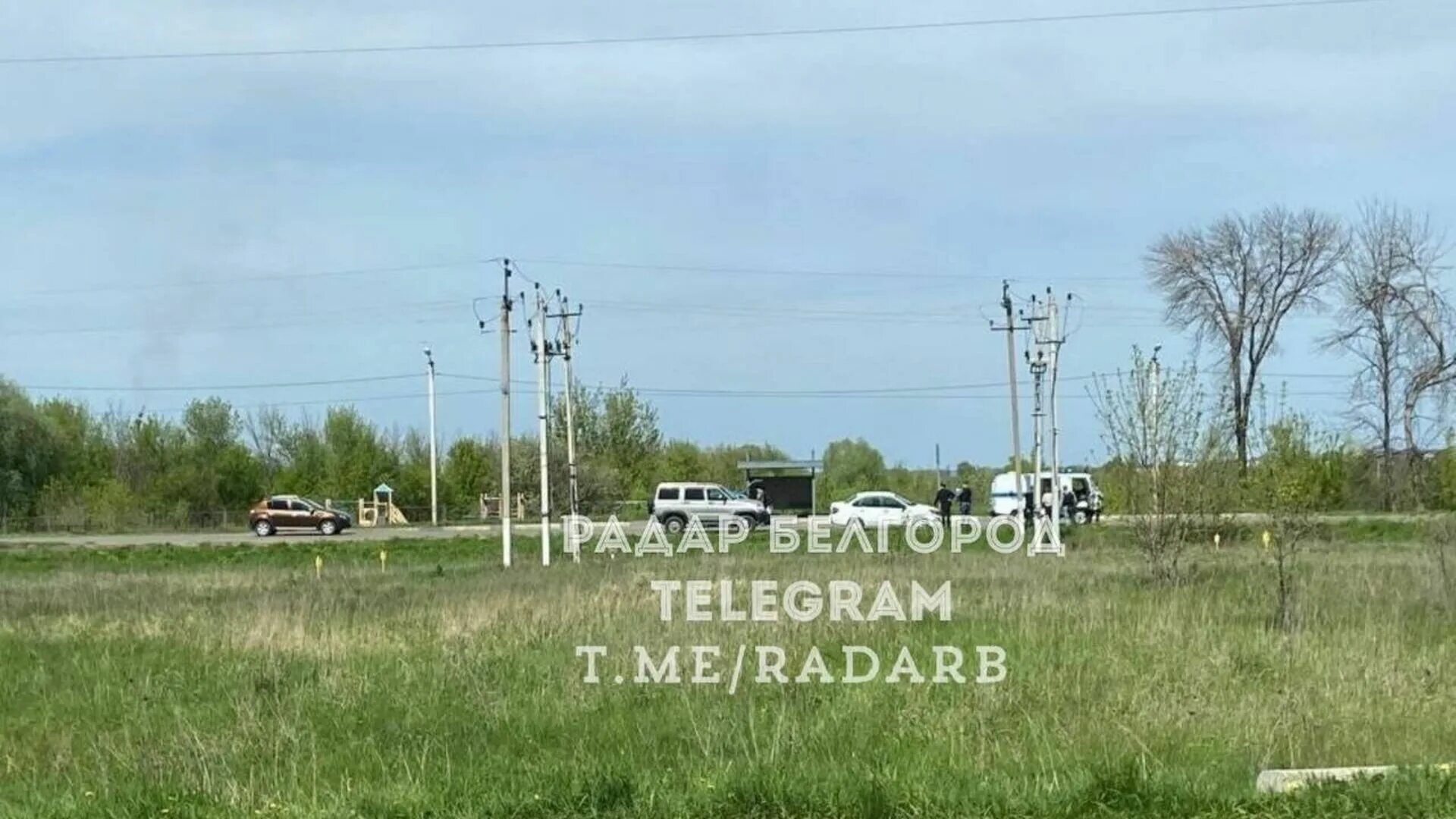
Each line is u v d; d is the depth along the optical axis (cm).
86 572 3762
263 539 5659
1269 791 881
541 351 3903
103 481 7331
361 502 7531
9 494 6988
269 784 1018
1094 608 1777
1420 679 1345
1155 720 1152
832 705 1238
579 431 6675
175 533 6344
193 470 7562
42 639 2017
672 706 1280
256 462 7869
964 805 852
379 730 1260
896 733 1148
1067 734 1118
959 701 1239
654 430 7069
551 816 866
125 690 1552
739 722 1167
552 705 1310
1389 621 1784
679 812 855
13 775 1155
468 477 7956
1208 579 2472
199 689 1533
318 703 1384
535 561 3806
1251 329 6531
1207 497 2612
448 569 3597
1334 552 3069
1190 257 6531
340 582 2980
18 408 7212
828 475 7856
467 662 1546
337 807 911
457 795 928
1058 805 854
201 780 1047
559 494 5622
